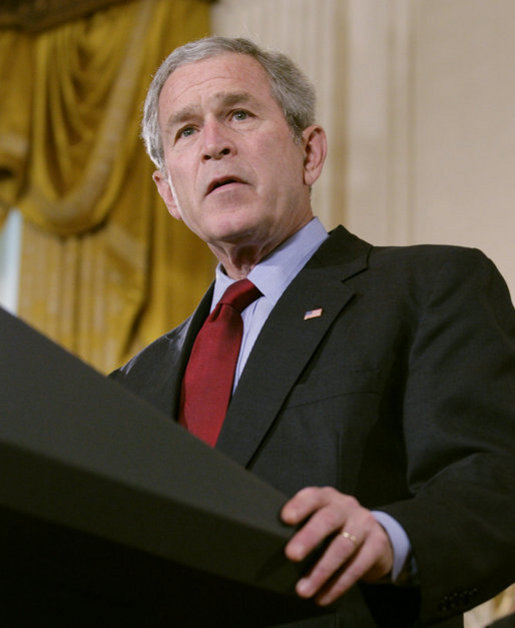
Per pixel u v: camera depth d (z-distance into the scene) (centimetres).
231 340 430
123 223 1770
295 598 250
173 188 482
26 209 1877
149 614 256
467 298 390
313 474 349
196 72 478
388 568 285
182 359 439
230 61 480
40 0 1945
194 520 213
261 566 233
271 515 235
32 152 1898
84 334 1791
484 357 368
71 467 193
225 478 225
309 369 380
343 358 379
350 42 1645
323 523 249
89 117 1845
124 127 1788
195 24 1780
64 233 1830
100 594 238
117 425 206
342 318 398
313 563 254
